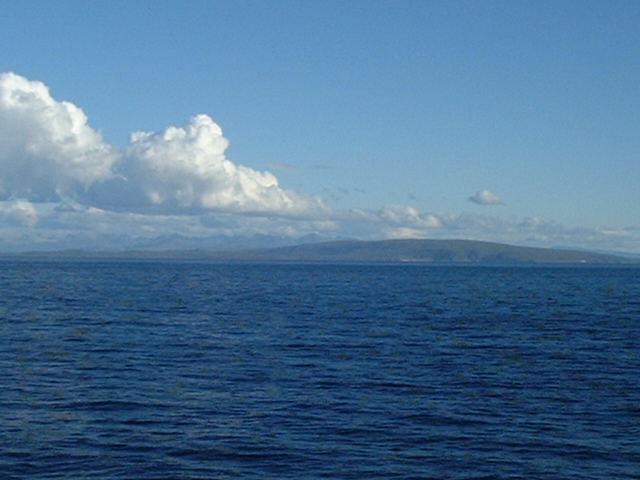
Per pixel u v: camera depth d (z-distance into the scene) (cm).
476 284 17188
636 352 5084
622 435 2909
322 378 4003
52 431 2856
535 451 2697
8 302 9475
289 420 3080
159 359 4606
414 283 17525
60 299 10181
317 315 7969
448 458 2608
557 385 3859
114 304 9288
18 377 3909
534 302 10462
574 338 5900
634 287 16000
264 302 10131
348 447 2719
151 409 3231
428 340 5703
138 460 2538
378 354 4916
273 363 4491
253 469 2470
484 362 4603
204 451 2647
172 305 9312
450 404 3400
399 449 2705
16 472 2395
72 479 2342
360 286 15625
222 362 4516
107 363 4419
